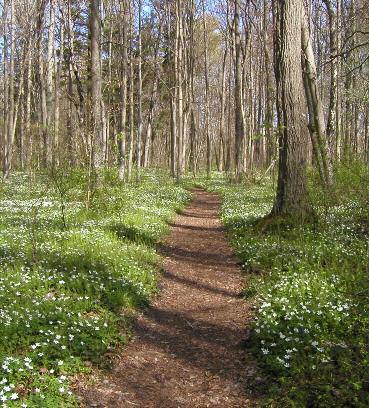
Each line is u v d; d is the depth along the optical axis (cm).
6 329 697
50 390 588
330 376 604
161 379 697
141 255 1256
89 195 1778
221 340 824
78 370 669
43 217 1722
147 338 834
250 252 1290
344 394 563
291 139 1463
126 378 688
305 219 1441
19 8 4062
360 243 1205
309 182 1555
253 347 759
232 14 4453
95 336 756
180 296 1063
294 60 1450
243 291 1053
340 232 1348
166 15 4194
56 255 1111
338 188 1412
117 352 756
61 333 723
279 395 610
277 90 1477
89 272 1013
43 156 1881
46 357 657
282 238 1347
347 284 948
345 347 675
